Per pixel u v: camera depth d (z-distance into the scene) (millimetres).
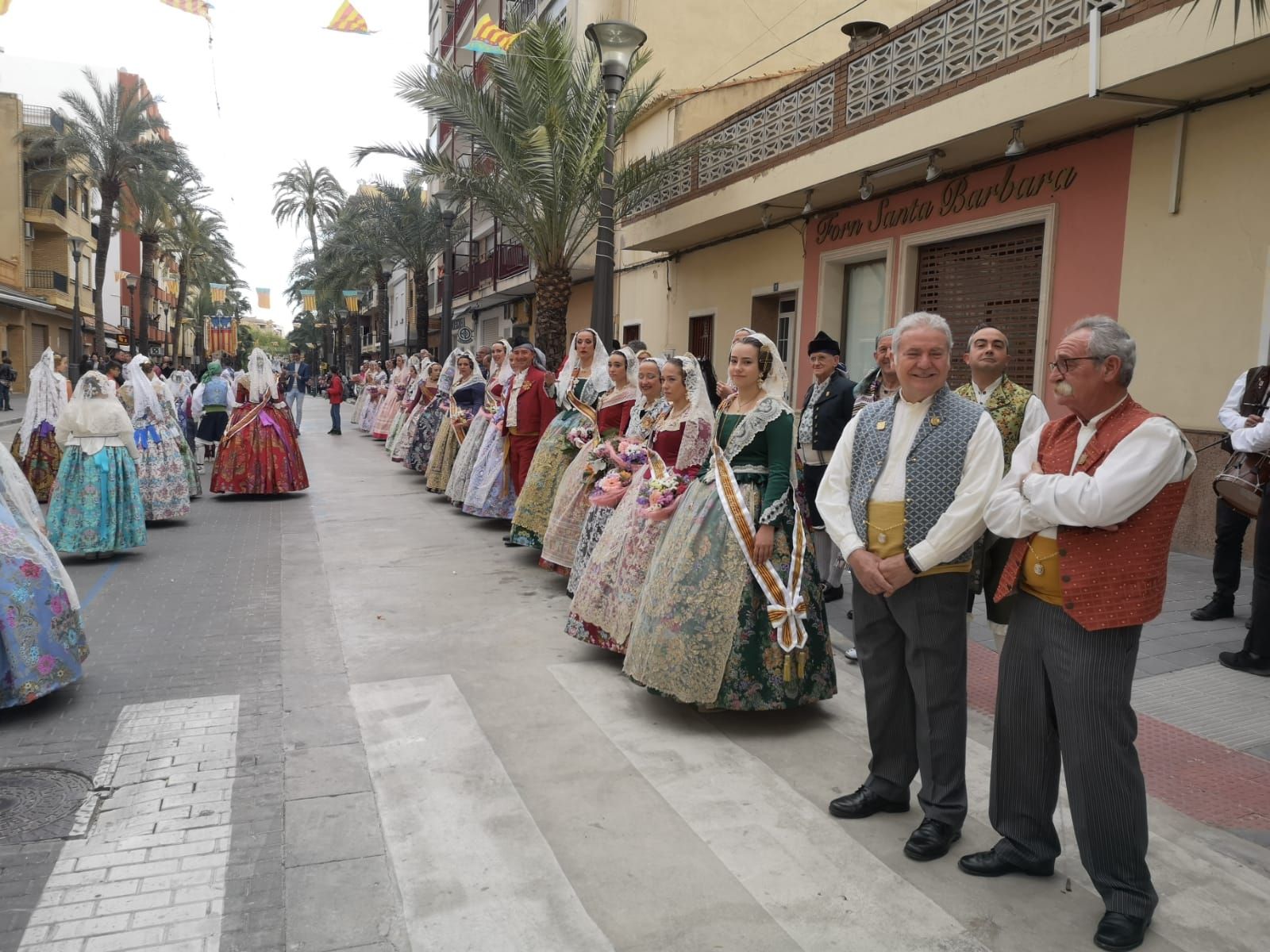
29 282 37594
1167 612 5762
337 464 14328
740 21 17281
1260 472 4707
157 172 31156
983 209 9680
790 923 2645
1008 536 2666
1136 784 2533
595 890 2807
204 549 7871
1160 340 7816
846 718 4215
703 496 4191
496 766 3670
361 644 5215
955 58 8859
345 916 2682
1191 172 7516
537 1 21938
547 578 6840
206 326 74438
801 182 11008
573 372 7188
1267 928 2611
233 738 3938
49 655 4227
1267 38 6059
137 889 2824
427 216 27844
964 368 10188
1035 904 2742
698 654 3982
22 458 10336
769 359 4070
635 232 15680
